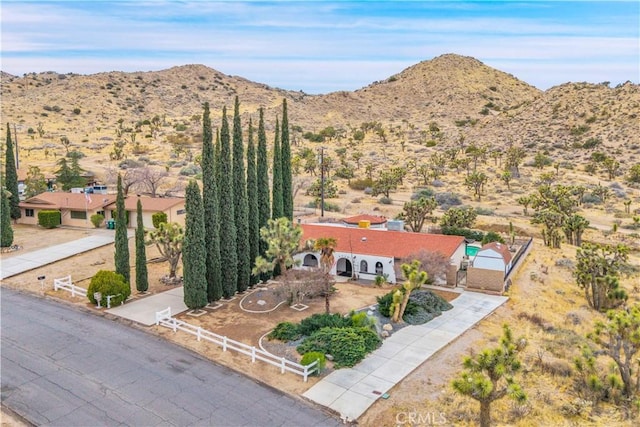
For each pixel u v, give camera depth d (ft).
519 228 203.92
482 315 104.32
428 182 301.22
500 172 326.24
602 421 65.98
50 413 64.03
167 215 174.81
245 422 63.05
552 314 109.81
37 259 138.62
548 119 472.85
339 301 110.93
